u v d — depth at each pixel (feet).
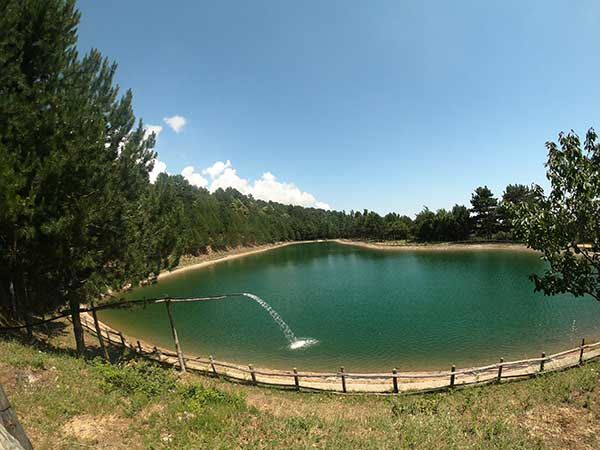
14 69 35.76
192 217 280.10
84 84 45.80
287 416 30.94
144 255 49.73
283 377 54.75
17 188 32.65
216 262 279.90
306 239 552.41
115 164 46.70
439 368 57.98
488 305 97.91
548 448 23.71
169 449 22.44
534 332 72.59
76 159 37.01
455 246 266.36
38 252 41.55
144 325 95.04
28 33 38.34
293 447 23.58
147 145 54.85
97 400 28.19
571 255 25.59
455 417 30.25
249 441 24.18
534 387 39.42
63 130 37.55
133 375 34.45
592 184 23.80
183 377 49.06
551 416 28.96
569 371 44.11
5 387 26.63
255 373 50.57
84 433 23.59
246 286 160.15
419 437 25.08
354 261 248.73
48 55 40.40
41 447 20.85
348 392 45.62
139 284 48.16
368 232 424.05
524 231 27.30
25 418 23.47
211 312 110.11
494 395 38.40
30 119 35.88
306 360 65.72
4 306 49.08
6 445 10.96
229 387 46.24
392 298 116.98
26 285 47.11
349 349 70.28
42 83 37.88
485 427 27.35
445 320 85.92
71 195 39.37
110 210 41.78
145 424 25.98
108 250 44.27
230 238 343.67
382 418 30.27
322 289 142.92
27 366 30.86
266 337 81.87
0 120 34.19
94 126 39.88
